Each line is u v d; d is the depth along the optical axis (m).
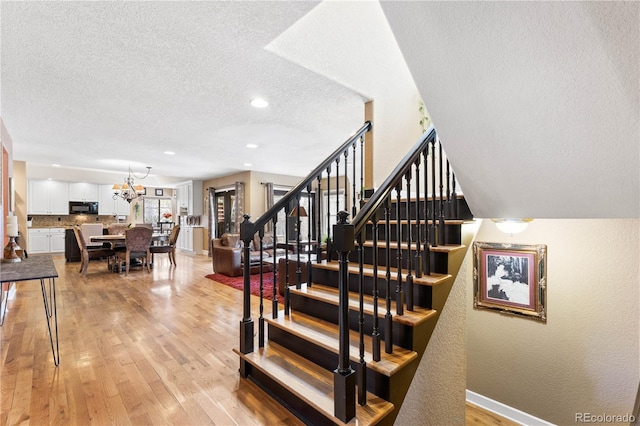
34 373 2.18
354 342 1.85
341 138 4.57
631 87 1.09
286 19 1.93
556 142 1.42
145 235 6.22
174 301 4.11
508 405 2.99
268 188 8.07
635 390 2.38
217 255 6.12
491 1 1.10
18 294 4.43
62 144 4.93
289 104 3.23
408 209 1.92
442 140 1.75
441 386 2.10
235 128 4.09
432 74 1.43
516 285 2.92
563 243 2.68
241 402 1.86
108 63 2.43
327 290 2.40
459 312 2.30
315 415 1.65
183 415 1.74
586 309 2.58
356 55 2.88
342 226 1.45
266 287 4.94
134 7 1.80
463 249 2.27
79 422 1.67
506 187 1.84
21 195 6.43
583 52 1.08
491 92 1.36
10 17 1.86
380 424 1.51
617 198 1.54
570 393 2.66
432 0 1.20
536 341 2.83
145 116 3.61
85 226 7.66
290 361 1.99
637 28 0.96
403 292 1.93
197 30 2.02
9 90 2.88
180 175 8.79
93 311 3.65
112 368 2.26
